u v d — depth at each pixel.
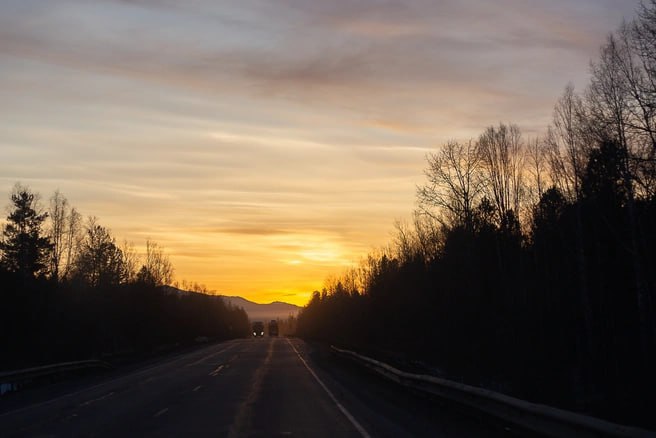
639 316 35.56
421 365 49.06
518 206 55.03
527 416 13.35
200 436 15.25
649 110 31.28
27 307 46.56
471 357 45.62
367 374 38.06
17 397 26.09
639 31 28.66
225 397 24.92
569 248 45.62
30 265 72.12
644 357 30.98
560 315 45.19
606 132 34.41
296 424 17.23
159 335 90.69
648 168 32.19
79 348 51.59
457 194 53.62
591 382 34.06
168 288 115.81
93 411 20.53
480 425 16.64
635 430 9.55
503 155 54.62
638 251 35.41
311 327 156.12
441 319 57.19
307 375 37.38
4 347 44.38
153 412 20.11
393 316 72.25
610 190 39.22
